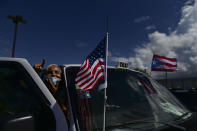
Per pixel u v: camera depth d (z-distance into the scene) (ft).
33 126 3.81
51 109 4.64
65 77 6.21
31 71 5.03
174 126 5.57
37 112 4.58
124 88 7.82
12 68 5.13
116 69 8.81
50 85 5.56
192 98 10.64
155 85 9.08
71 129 4.91
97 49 5.82
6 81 5.50
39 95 4.79
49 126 4.44
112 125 5.56
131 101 7.27
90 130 5.14
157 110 7.04
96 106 6.07
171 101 8.15
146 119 6.21
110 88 7.44
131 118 6.14
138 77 9.02
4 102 5.29
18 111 5.06
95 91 6.62
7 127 3.48
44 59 6.06
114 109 6.46
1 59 4.95
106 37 5.61
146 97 7.84
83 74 5.52
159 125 5.72
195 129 5.49
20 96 5.27
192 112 7.74
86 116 5.44
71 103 5.46
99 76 5.64
